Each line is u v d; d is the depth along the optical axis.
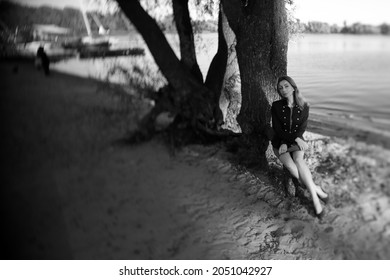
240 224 3.07
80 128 4.14
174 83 4.86
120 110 5.11
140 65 5.77
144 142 4.54
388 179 3.10
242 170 4.09
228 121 5.51
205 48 6.06
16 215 2.48
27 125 3.61
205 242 2.83
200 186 3.67
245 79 4.23
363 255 2.50
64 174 3.12
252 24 4.00
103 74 6.06
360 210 2.92
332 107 4.85
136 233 2.76
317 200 3.01
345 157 3.49
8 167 2.96
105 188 3.15
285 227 3.03
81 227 2.60
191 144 4.79
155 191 3.39
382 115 4.09
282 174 3.92
